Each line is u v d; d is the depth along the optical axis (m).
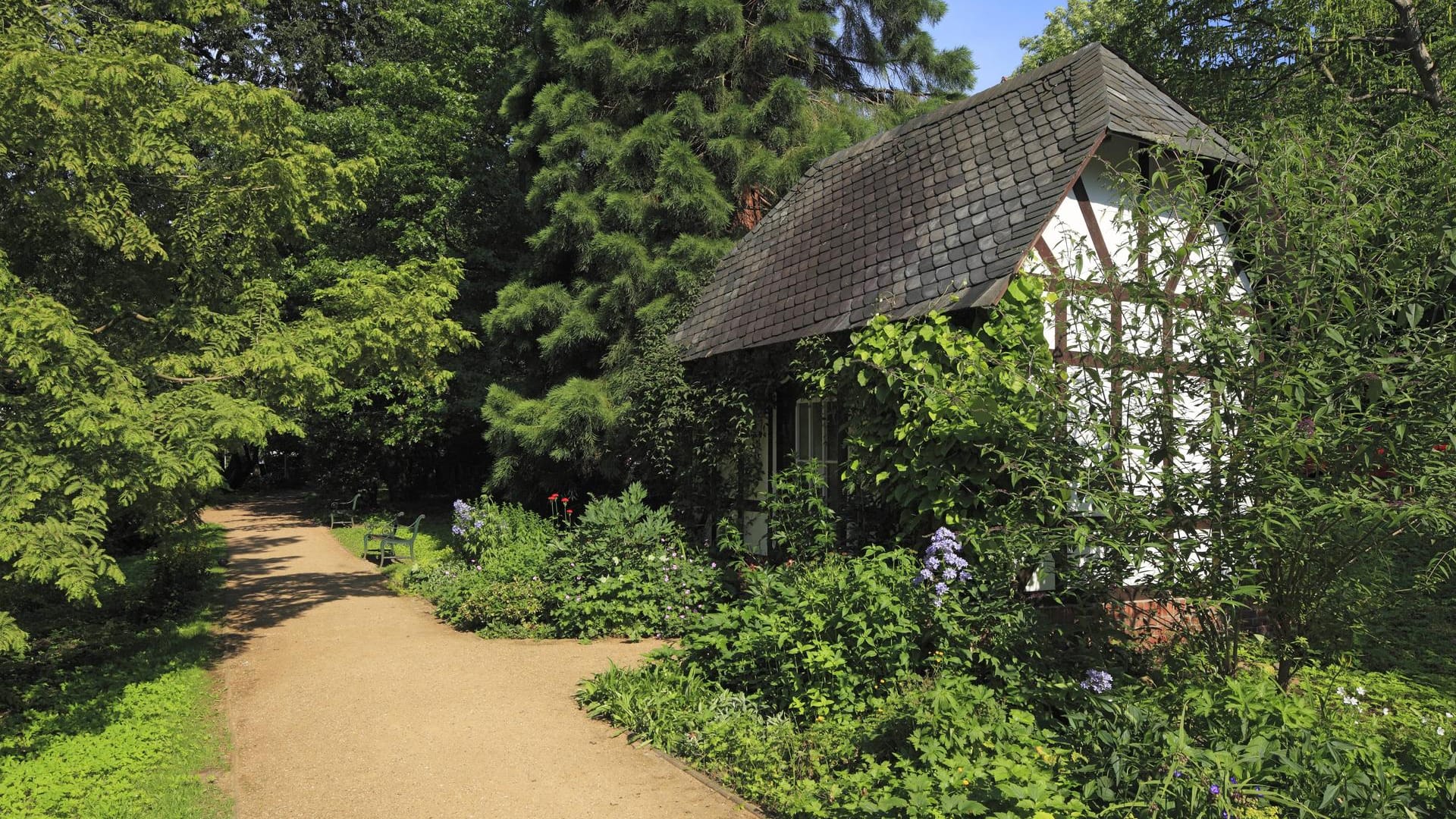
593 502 10.03
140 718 6.36
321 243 19.25
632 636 8.67
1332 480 5.20
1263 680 5.07
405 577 12.41
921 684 5.31
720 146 12.73
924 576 5.74
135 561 14.36
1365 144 6.02
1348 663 5.61
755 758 4.99
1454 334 5.16
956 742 4.36
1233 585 5.15
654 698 6.11
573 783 5.12
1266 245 5.68
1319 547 5.16
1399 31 12.26
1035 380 5.96
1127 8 15.46
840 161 11.75
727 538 9.41
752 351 9.83
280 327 8.29
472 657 8.14
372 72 19.42
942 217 8.64
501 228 20.20
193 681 7.42
